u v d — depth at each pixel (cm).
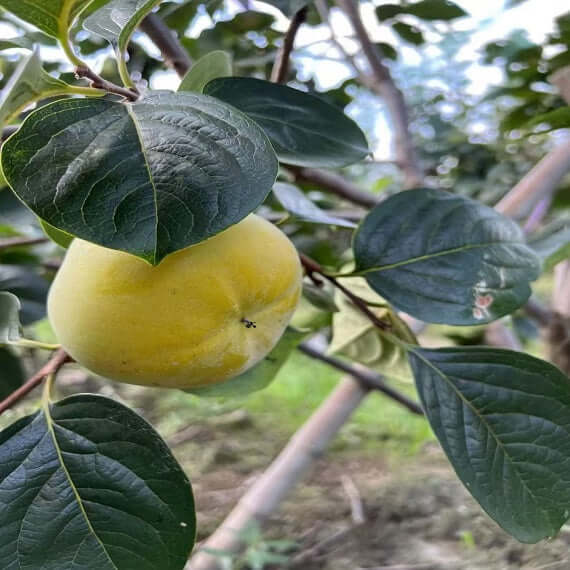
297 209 27
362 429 87
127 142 14
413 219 23
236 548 45
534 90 46
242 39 44
